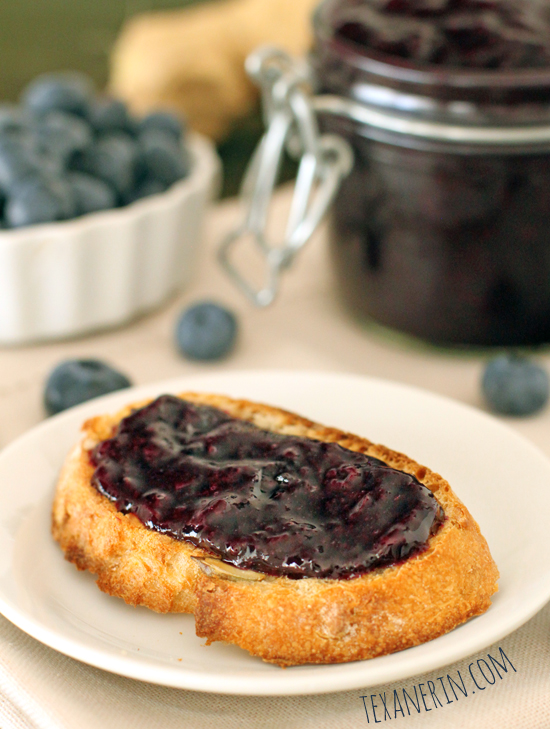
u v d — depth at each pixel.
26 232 0.30
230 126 0.58
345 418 0.25
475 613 0.21
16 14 0.77
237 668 0.21
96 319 0.32
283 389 0.26
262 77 0.29
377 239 0.29
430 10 0.29
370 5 0.29
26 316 0.31
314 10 0.31
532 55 0.28
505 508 0.23
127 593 0.22
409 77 0.27
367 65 0.28
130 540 0.22
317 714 0.21
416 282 0.29
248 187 0.31
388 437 0.25
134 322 0.33
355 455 0.22
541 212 0.28
